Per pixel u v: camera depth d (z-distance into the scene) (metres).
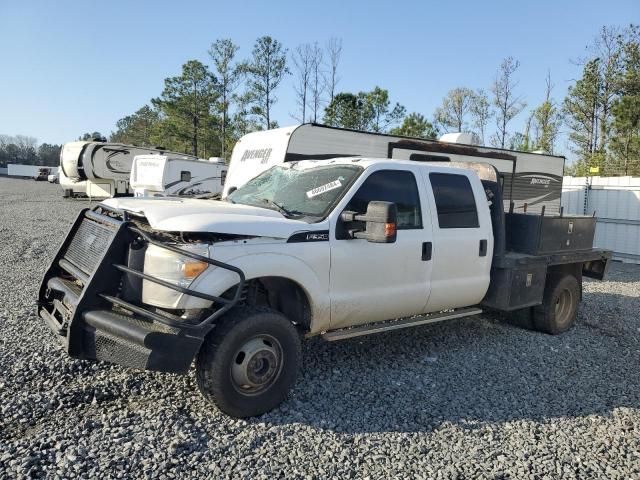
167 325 3.60
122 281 3.94
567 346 6.22
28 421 3.73
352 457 3.47
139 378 4.50
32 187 51.41
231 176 10.80
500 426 4.03
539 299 6.22
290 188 5.04
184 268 3.70
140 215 3.98
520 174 13.82
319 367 5.07
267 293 4.64
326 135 10.01
